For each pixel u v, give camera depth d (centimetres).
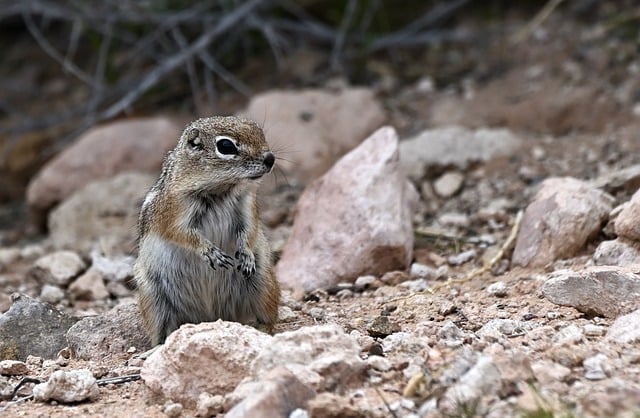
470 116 1853
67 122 2134
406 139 1794
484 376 768
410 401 775
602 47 1950
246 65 2170
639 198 1122
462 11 2202
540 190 1288
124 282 1390
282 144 1773
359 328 1040
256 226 1056
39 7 2055
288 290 1245
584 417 716
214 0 2081
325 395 760
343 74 2080
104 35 2134
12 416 838
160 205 1048
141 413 835
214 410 802
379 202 1270
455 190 1598
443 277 1242
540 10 2148
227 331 862
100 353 1041
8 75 2300
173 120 2056
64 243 1648
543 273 1171
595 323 956
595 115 1766
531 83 1905
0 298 1352
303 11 2147
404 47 2155
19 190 2083
